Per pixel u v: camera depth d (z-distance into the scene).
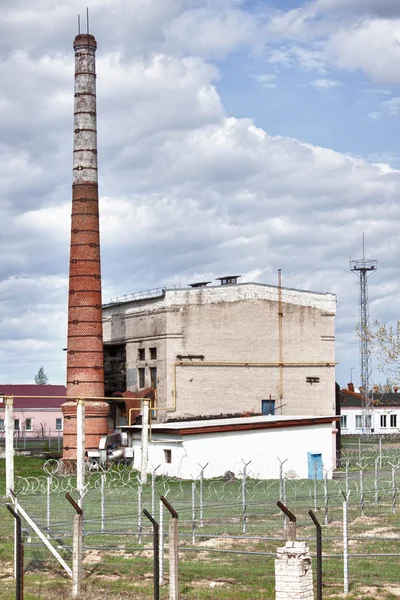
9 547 29.33
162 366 65.50
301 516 34.50
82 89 63.22
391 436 85.12
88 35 63.62
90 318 62.38
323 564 25.48
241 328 67.19
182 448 52.47
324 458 55.62
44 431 97.00
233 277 69.56
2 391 97.44
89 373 62.03
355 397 104.25
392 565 25.39
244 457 53.75
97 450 60.75
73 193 63.03
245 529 31.19
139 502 30.67
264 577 24.34
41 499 40.31
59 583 24.75
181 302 65.62
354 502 36.84
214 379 66.06
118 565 26.33
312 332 69.75
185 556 27.42
